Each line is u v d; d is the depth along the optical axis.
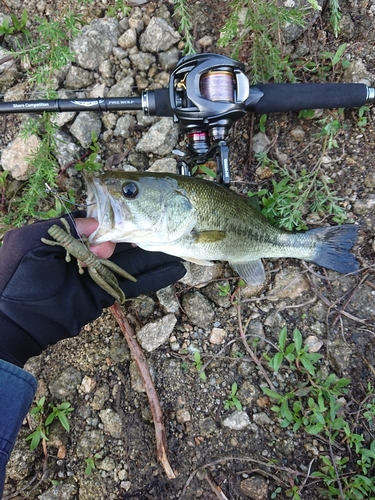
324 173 0.40
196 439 0.37
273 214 0.39
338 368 0.38
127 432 0.37
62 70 0.41
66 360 0.39
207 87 0.30
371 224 0.39
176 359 0.39
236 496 0.36
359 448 0.36
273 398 0.38
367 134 0.40
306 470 0.36
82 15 0.39
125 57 0.42
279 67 0.39
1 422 0.23
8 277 0.27
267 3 0.37
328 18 0.41
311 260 0.38
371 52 0.40
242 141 0.42
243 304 0.40
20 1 0.43
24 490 0.36
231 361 0.39
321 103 0.36
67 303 0.29
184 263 0.39
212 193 0.32
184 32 0.41
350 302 0.39
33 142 0.40
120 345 0.39
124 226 0.29
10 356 0.27
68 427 0.37
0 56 0.41
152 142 0.40
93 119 0.41
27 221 0.41
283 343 0.38
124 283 0.34
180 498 0.36
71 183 0.40
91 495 0.36
